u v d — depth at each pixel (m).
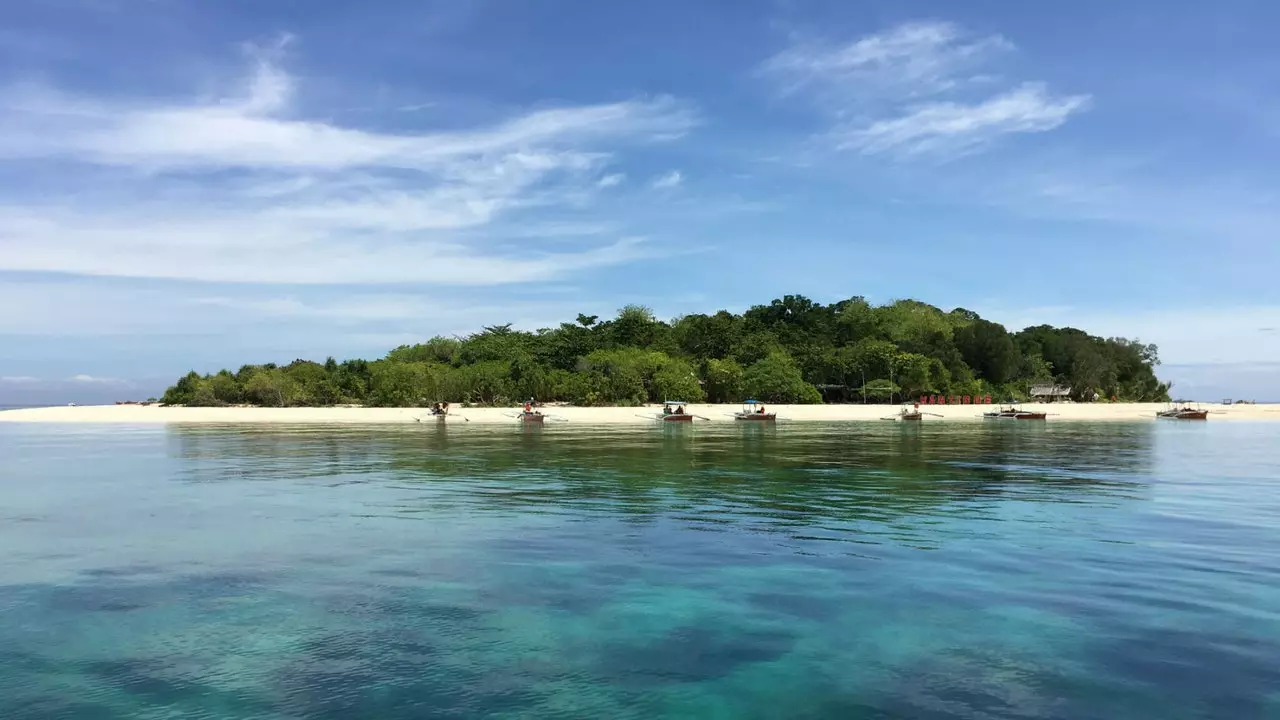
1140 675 10.20
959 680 10.08
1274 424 76.56
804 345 122.81
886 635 11.70
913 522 20.23
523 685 9.91
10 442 46.25
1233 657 10.80
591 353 103.69
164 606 13.01
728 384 101.25
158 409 85.75
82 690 9.76
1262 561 16.02
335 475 29.77
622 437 51.44
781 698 9.53
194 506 22.47
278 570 15.23
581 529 19.20
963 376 115.94
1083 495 24.95
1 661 10.70
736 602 13.24
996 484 27.62
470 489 25.97
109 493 24.95
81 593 13.73
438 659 10.75
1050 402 124.44
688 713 9.12
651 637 11.60
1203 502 23.67
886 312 148.88
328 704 9.38
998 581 14.52
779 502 23.38
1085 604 13.12
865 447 44.09
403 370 91.50
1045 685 9.91
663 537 18.30
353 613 12.66
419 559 16.12
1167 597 13.53
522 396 90.12
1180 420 84.81
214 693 9.67
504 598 13.45
